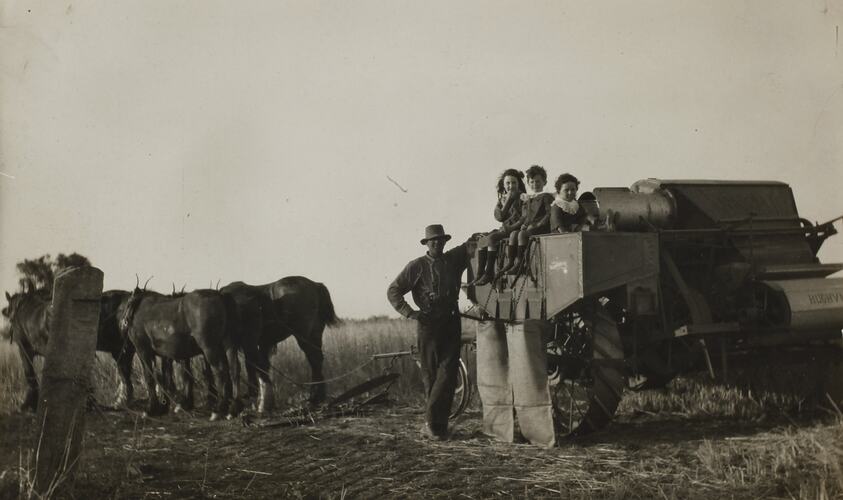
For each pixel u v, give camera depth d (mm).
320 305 12281
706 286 9539
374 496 6332
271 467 7508
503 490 6438
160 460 7844
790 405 9906
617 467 7164
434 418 8664
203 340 10633
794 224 10016
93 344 5559
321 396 11891
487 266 9578
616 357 8570
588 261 8148
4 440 7637
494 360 8727
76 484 6090
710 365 8797
